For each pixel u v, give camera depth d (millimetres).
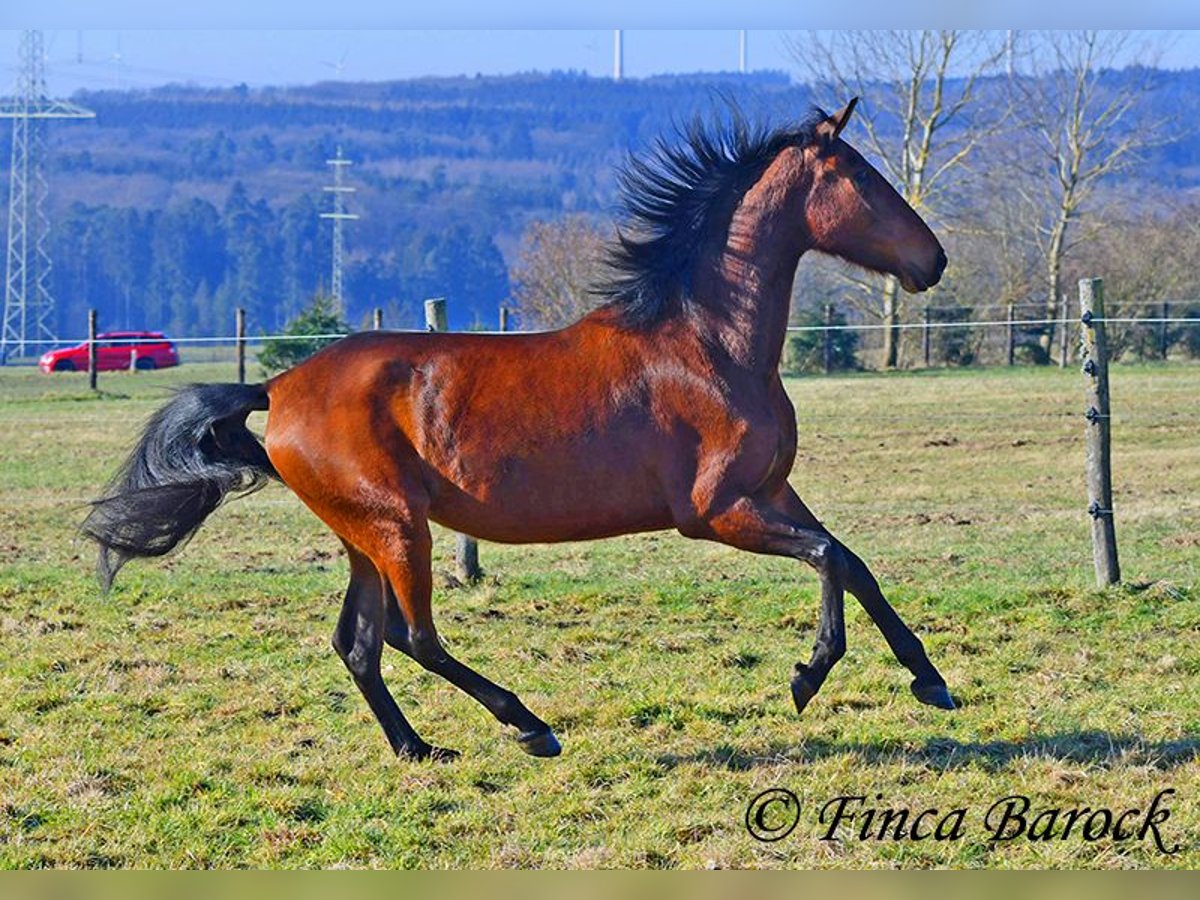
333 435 8672
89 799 8227
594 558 15477
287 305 140500
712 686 10320
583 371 8656
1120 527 16672
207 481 9039
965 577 13992
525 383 8625
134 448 9156
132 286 144875
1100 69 49844
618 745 9102
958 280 49156
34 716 9836
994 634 11570
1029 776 8375
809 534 8508
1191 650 11031
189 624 12398
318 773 8633
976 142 50688
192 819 7930
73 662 11125
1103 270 46594
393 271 143625
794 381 37125
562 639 11750
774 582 13922
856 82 50969
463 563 14070
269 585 14133
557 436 8547
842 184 8867
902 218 8906
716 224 8844
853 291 48719
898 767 8547
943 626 11891
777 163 8922
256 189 193000
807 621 12148
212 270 150375
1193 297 45562
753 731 9305
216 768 8758
